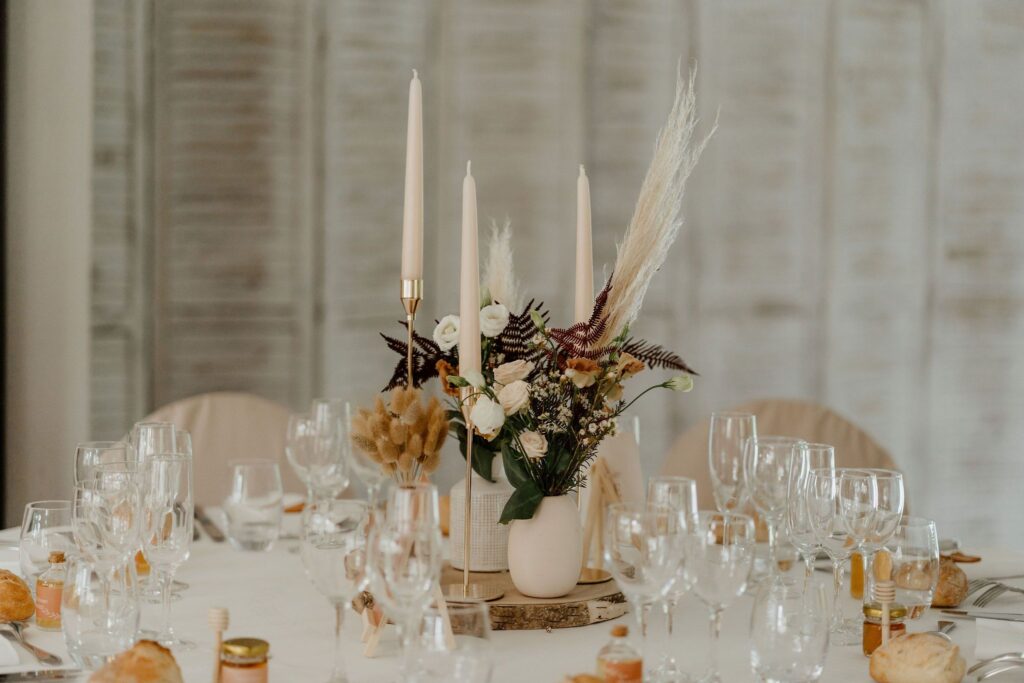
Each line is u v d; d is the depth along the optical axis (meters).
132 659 1.07
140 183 3.26
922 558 1.39
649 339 3.72
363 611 1.41
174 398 3.35
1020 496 4.09
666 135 1.49
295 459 2.00
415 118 1.50
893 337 3.95
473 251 1.46
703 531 1.18
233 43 3.34
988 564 1.87
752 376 3.81
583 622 1.48
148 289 3.30
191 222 3.34
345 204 3.47
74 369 3.05
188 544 1.40
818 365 3.87
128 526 1.21
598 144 3.65
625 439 1.71
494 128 3.56
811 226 3.84
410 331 1.51
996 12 3.97
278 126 3.39
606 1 3.63
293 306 3.44
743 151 3.76
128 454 1.54
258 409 2.63
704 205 3.74
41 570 1.44
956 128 3.96
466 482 1.50
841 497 1.41
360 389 3.51
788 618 1.11
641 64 3.67
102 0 3.15
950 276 3.99
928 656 1.20
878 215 3.90
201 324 3.36
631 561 1.14
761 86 3.77
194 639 1.39
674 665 1.22
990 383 4.05
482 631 1.04
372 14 3.45
